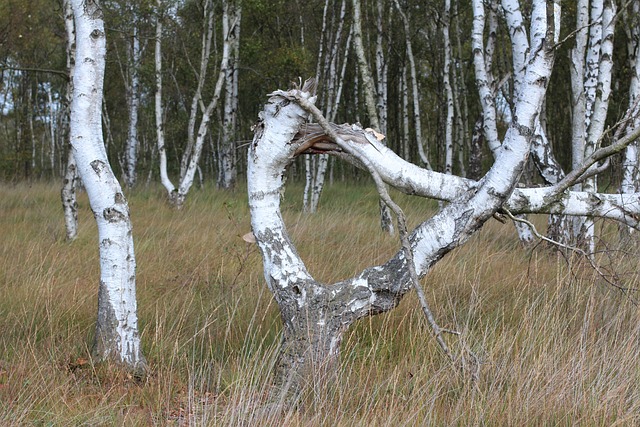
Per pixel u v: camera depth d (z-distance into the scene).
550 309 5.00
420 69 22.72
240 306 5.74
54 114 30.38
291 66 16.97
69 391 4.26
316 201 13.37
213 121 21.98
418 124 15.21
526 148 4.05
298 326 4.19
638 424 3.76
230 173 18.30
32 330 5.29
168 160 31.84
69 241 9.00
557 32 4.49
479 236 8.70
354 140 4.25
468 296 5.98
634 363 4.32
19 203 13.48
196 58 21.09
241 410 3.66
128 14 16.45
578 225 7.89
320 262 7.10
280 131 4.11
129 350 4.72
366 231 9.70
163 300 5.97
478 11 8.48
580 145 7.91
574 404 3.76
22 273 6.71
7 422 3.65
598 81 7.83
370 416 3.78
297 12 18.77
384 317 5.19
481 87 8.55
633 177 8.02
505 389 4.11
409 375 4.25
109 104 27.02
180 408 4.05
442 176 4.31
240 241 8.52
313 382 3.97
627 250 6.26
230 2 15.12
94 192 4.70
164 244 8.50
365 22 18.78
